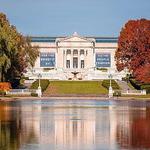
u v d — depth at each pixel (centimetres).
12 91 16262
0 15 15662
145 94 16450
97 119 8244
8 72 15575
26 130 6769
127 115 8962
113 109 10481
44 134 6406
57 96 16038
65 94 16988
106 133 6494
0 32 14388
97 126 7244
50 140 5925
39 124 7488
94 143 5709
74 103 12762
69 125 7362
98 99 15088
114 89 17750
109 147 5450
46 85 18775
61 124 7500
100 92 17688
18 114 9175
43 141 5844
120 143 5688
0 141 5812
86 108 10762
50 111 9875
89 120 8056
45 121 7906
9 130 6750
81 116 8775
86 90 18212
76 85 19550
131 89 18062
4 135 6278
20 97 15425
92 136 6231
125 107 11156
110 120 8062
